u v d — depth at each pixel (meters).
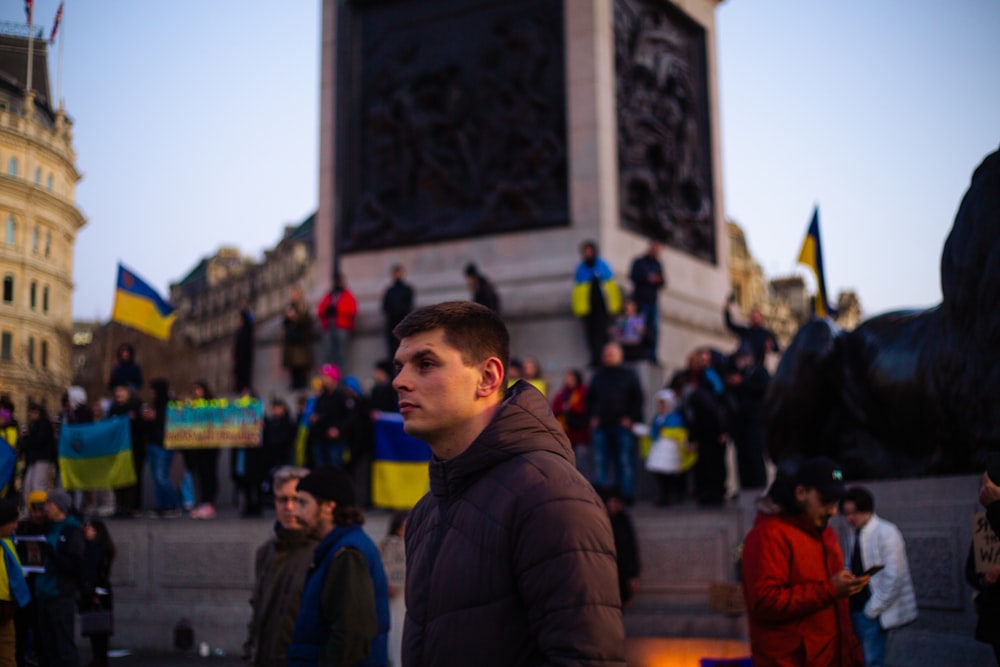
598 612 3.06
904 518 9.29
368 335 21.28
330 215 22.48
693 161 22.92
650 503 15.78
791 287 62.09
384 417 15.87
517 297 20.00
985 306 8.50
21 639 10.32
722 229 23.59
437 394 3.51
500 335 3.61
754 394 15.76
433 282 21.03
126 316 17.95
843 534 9.70
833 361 10.90
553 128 20.59
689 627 12.29
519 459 3.37
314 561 6.00
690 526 13.05
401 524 11.74
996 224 8.53
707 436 14.46
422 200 21.52
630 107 21.30
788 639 5.72
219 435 16.41
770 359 23.84
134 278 18.14
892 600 7.86
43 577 10.13
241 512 17.20
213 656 14.35
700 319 21.67
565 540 3.12
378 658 6.18
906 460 10.00
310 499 6.39
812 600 5.68
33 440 14.70
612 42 20.92
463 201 21.09
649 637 12.13
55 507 10.25
